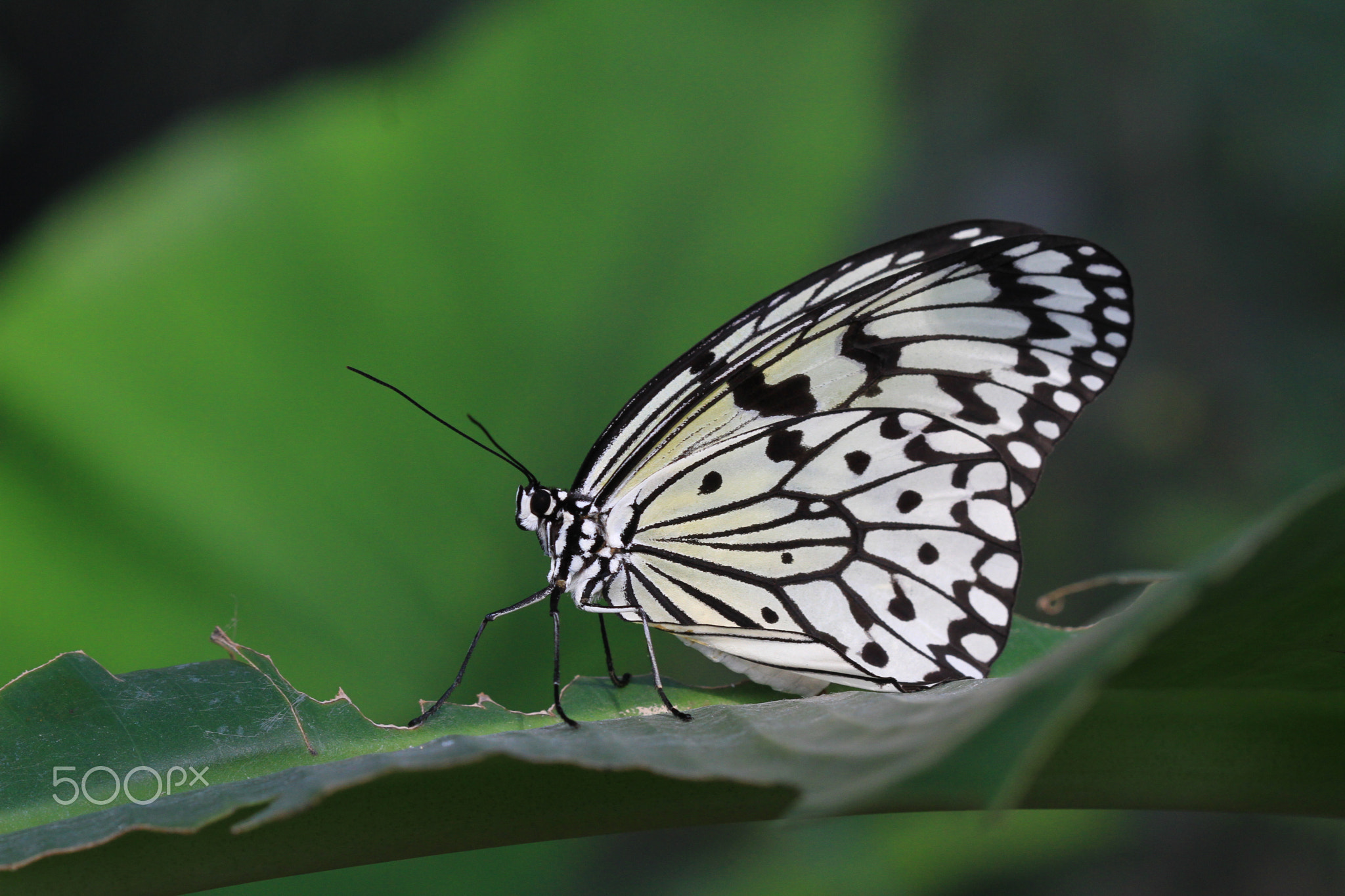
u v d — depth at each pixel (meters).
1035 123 1.73
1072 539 1.64
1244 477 1.57
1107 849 1.19
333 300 0.83
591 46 0.85
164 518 0.82
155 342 0.83
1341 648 0.61
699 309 0.85
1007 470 0.79
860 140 0.86
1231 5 1.45
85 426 0.82
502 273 0.84
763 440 0.79
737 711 0.74
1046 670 0.39
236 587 0.82
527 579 0.83
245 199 0.84
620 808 0.73
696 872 0.91
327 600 0.82
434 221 0.84
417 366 0.84
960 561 0.79
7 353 0.82
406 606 0.83
